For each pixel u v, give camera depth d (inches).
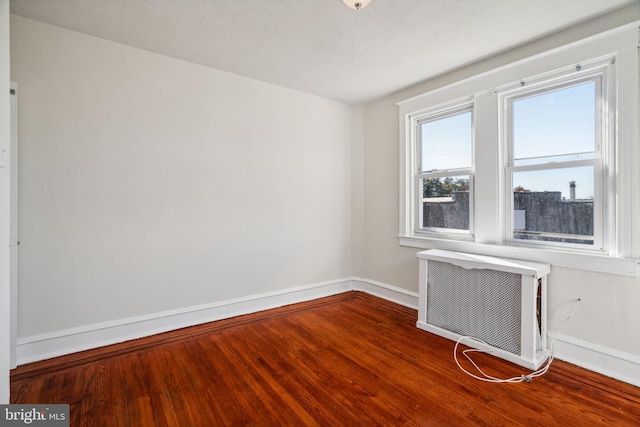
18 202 84.2
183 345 97.3
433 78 123.3
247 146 124.0
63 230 90.4
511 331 88.4
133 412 66.6
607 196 83.0
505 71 101.0
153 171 104.3
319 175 146.0
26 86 84.6
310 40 95.1
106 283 97.1
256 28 89.0
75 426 62.3
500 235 104.3
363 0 75.2
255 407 68.7
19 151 84.0
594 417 65.1
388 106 143.6
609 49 80.0
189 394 72.9
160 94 105.0
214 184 116.5
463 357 90.6
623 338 78.8
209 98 114.6
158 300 106.0
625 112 78.0
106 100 96.0
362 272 157.3
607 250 83.0
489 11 79.7
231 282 121.4
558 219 93.0
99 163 95.3
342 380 79.0
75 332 92.2
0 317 54.4
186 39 95.2
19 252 84.5
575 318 86.5
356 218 157.4
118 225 98.7
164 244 106.8
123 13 82.0
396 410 67.8
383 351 94.2
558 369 83.8
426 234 130.7
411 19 83.7
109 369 83.0
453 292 102.3
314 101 143.5
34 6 78.9
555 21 84.0
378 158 148.6
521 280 86.0
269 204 130.6
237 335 104.8
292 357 90.4
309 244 143.5
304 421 64.5
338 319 119.8
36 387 74.5
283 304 135.1
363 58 106.7
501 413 66.7
